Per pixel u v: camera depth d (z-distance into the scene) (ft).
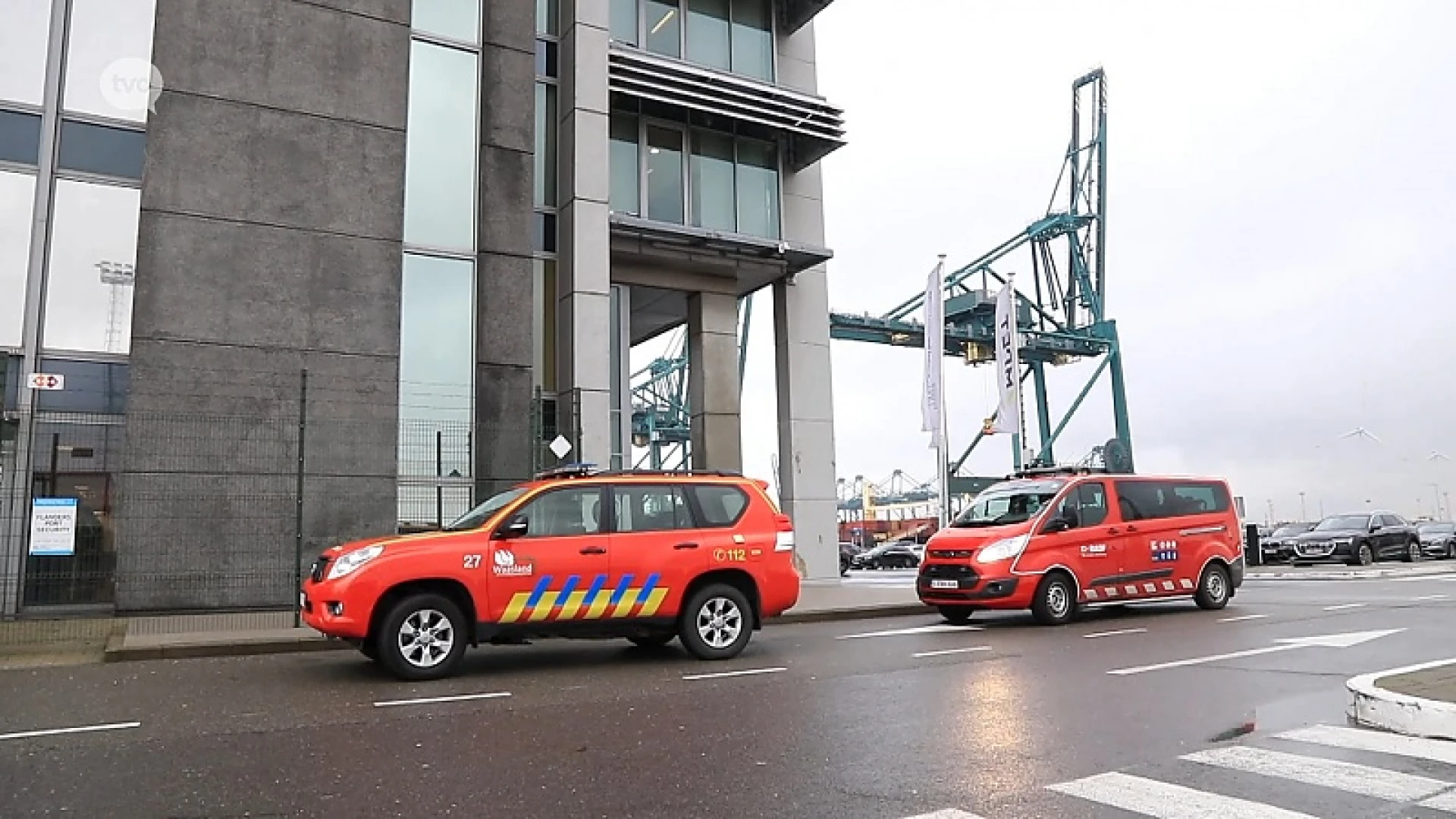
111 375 47.73
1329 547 99.50
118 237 48.78
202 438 48.49
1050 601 45.14
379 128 54.80
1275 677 29.27
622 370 74.43
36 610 44.65
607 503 34.22
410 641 30.78
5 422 44.93
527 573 32.22
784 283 79.10
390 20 55.98
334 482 51.29
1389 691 23.26
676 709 25.39
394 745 21.40
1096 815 15.89
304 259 52.01
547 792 17.58
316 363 51.65
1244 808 16.15
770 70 80.23
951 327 187.52
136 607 45.98
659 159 73.87
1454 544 117.29
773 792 17.43
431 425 55.42
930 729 22.56
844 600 57.98
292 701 27.09
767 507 36.96
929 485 396.57
